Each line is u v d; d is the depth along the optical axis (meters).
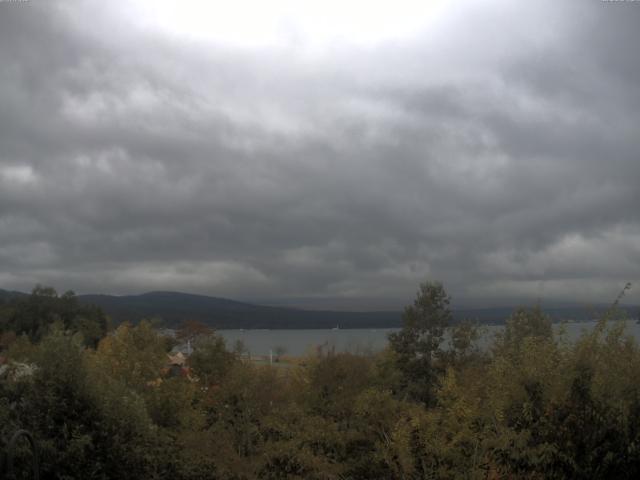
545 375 9.89
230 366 23.44
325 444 15.97
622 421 9.05
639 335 10.62
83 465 10.83
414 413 12.09
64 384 11.47
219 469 15.96
